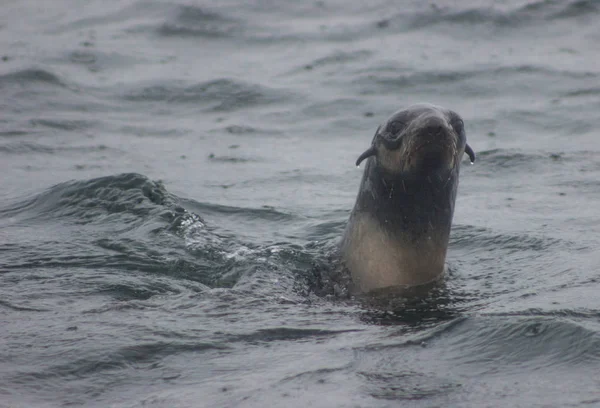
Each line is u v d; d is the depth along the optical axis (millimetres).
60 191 44469
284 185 50250
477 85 70125
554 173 50781
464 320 27062
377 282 33625
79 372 24094
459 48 79688
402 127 31547
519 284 32938
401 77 72250
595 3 87875
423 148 29734
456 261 36812
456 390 22281
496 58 76250
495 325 26312
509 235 39625
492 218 42875
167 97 69812
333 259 35688
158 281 33375
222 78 73125
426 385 22656
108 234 39125
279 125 63594
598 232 39812
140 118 65125
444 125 29562
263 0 96250
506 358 24219
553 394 21812
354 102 67562
